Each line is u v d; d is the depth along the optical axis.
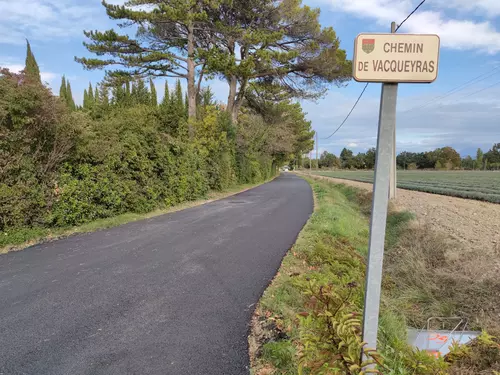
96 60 17.11
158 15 15.45
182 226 8.63
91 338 3.12
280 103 28.16
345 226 8.62
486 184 29.95
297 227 8.52
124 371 2.62
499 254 5.95
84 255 5.88
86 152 8.45
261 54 16.91
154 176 11.32
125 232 7.84
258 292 4.22
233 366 2.71
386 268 5.93
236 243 6.77
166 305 3.84
